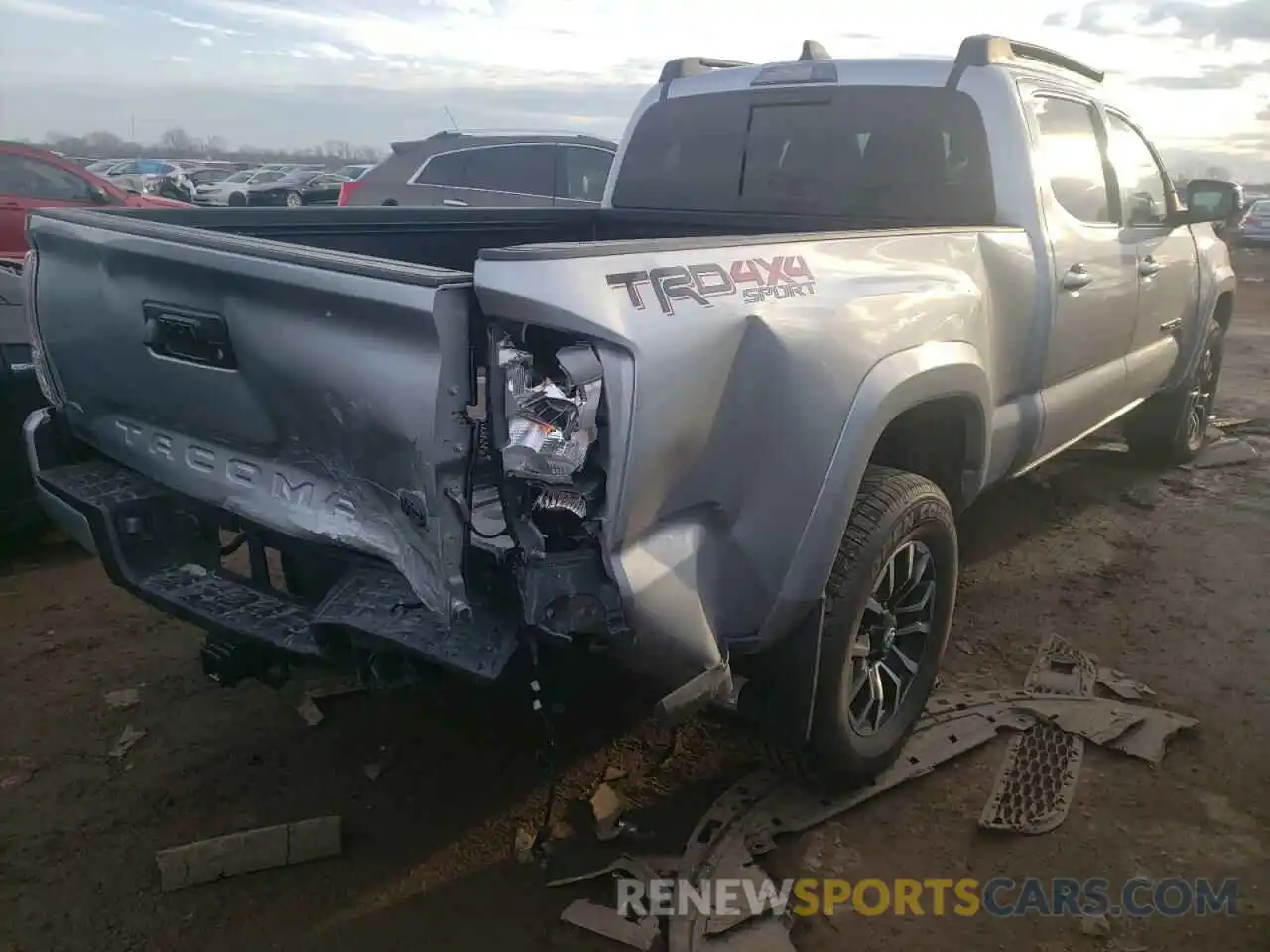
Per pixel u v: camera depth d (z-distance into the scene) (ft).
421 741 10.71
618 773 10.10
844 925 8.25
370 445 7.11
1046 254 11.98
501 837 9.25
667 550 7.18
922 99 12.56
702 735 10.73
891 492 9.07
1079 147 13.34
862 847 9.14
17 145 30.86
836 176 13.35
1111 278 13.76
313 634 7.68
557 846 9.12
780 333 7.64
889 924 8.27
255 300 7.41
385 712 11.22
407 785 9.96
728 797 9.66
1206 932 8.23
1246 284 64.03
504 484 6.57
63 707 11.25
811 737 8.96
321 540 7.85
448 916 8.32
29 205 30.73
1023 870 8.90
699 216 14.67
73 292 9.18
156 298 8.27
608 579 6.80
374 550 7.53
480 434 6.59
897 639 10.06
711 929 7.98
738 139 14.32
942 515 9.67
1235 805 9.79
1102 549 16.03
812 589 8.20
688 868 8.71
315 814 9.54
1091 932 8.20
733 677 8.76
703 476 7.34
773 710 8.79
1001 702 11.32
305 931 8.17
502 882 8.71
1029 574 15.06
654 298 6.84
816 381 7.88
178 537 9.35
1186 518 17.46
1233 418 24.93
